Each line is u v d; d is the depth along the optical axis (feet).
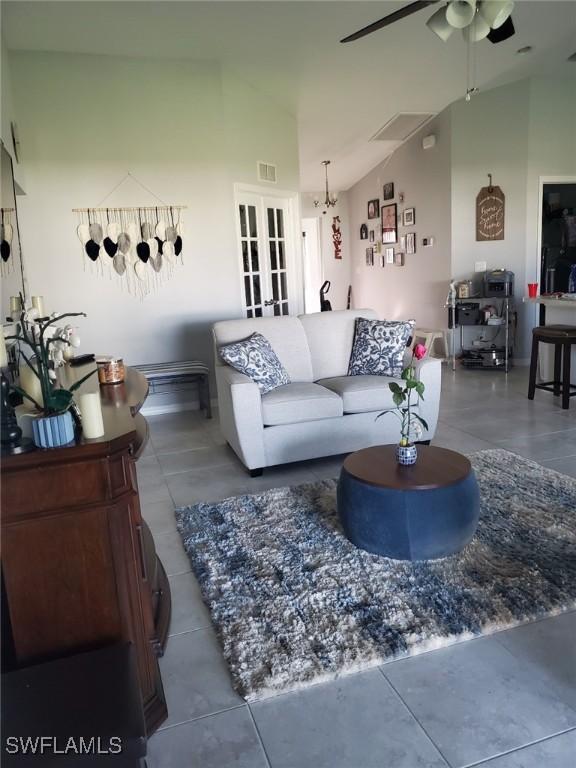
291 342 13.10
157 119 15.67
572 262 22.81
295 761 4.72
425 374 11.94
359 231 32.68
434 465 8.02
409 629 6.22
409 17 13.87
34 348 5.16
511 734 4.88
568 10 14.75
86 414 4.71
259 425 10.94
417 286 25.66
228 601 6.95
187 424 15.42
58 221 15.17
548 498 9.32
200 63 15.83
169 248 16.24
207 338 17.01
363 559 7.68
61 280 15.43
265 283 19.36
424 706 5.22
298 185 21.21
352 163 28.73
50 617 4.70
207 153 16.28
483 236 21.88
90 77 14.96
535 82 20.30
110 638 4.85
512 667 5.66
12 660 4.82
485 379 19.24
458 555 7.64
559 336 14.73
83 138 15.11
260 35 14.37
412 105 20.97
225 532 8.77
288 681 5.56
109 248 15.66
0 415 4.49
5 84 12.98
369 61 16.58
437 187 22.98
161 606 6.64
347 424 11.59
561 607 6.48
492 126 21.06
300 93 18.69
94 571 4.72
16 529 4.50
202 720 5.20
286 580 7.31
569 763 4.58
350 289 34.83
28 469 4.43
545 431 13.11
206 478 11.27
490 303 22.07
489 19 9.53
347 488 7.91
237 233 17.24
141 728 3.83
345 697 5.37
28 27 12.99
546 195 22.35
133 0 12.12
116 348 16.20
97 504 4.63
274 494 10.09
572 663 5.69
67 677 4.36
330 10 13.29
